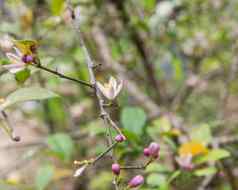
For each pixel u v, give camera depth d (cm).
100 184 130
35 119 167
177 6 140
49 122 154
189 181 90
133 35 136
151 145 65
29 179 138
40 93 67
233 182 106
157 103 148
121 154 85
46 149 117
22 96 67
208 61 158
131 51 158
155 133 94
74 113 147
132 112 95
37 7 125
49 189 142
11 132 69
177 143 99
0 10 124
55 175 118
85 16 132
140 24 122
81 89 153
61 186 144
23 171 148
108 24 141
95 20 135
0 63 71
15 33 105
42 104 152
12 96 67
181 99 153
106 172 133
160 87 157
